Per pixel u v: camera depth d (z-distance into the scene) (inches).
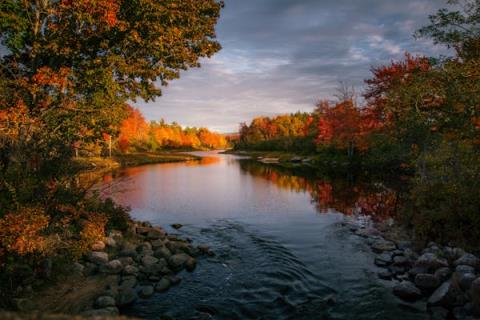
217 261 454.0
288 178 1460.4
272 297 349.1
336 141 2076.8
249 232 607.2
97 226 460.4
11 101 563.5
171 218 726.5
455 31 486.0
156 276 390.6
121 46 623.8
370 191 1050.7
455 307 306.0
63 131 674.2
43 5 596.7
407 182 1195.3
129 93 690.2
